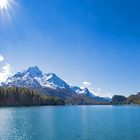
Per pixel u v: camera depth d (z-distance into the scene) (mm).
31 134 77000
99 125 103938
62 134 77125
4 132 80938
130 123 112688
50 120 125500
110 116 163000
